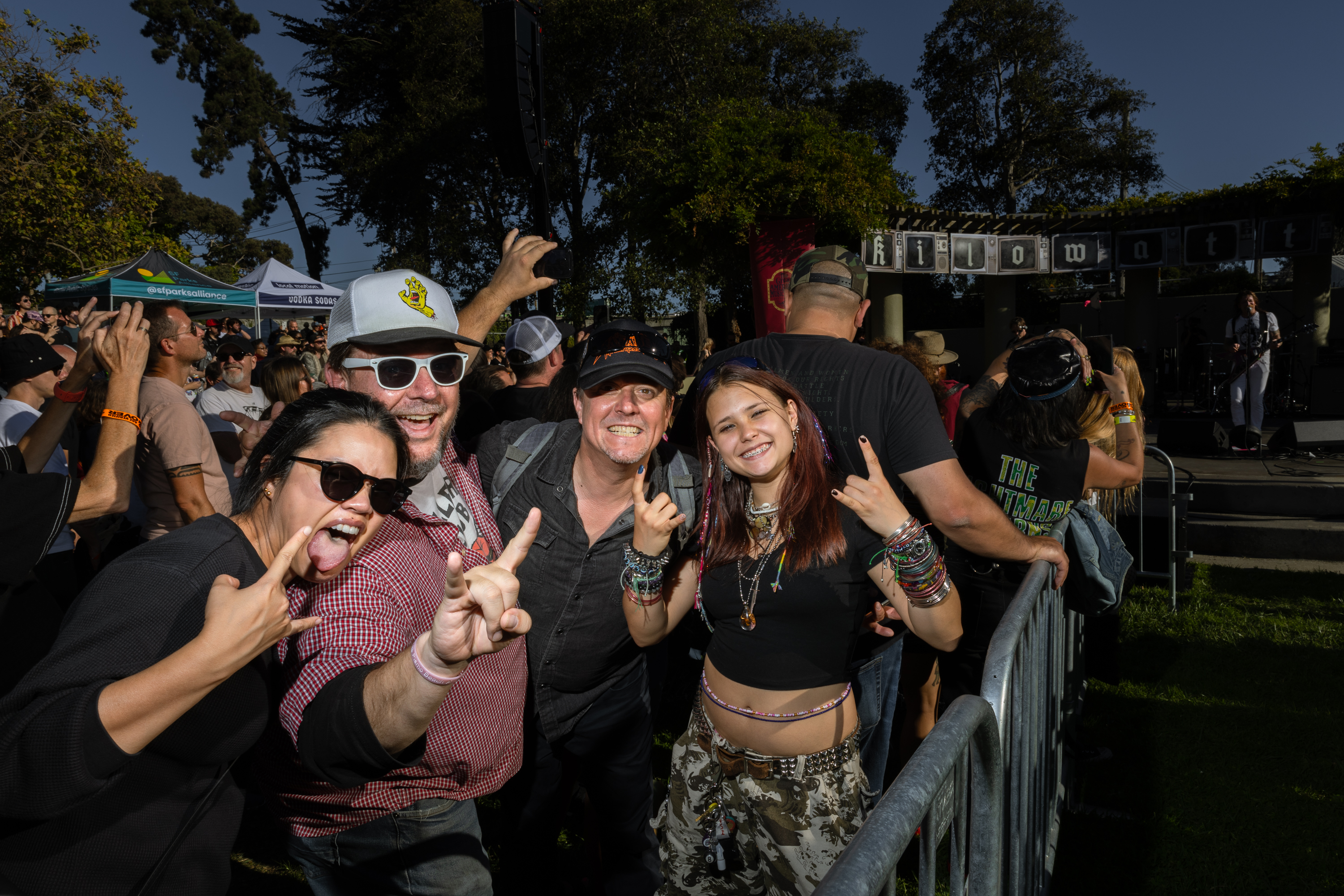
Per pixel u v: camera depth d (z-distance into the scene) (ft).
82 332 7.54
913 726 10.73
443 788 5.70
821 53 88.79
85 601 3.94
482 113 73.97
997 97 93.09
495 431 8.19
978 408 10.10
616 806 8.14
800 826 6.28
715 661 6.64
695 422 7.29
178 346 11.10
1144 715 13.10
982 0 88.38
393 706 4.08
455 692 5.62
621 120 70.33
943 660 9.67
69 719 3.49
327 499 4.47
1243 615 17.65
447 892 5.70
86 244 54.49
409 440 5.94
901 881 9.28
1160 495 26.03
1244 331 33.14
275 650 4.87
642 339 6.76
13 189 51.47
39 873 3.90
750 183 25.17
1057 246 47.85
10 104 51.55
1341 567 21.85
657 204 27.14
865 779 6.61
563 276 8.75
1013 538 7.73
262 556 4.70
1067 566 8.03
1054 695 8.39
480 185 80.89
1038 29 89.76
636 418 6.78
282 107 131.34
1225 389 45.34
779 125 26.30
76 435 14.38
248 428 15.29
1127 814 10.52
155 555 4.14
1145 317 52.80
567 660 7.48
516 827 8.07
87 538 12.95
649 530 6.46
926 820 3.62
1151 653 15.67
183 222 127.24
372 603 4.96
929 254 45.19
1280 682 14.15
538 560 7.23
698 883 6.93
